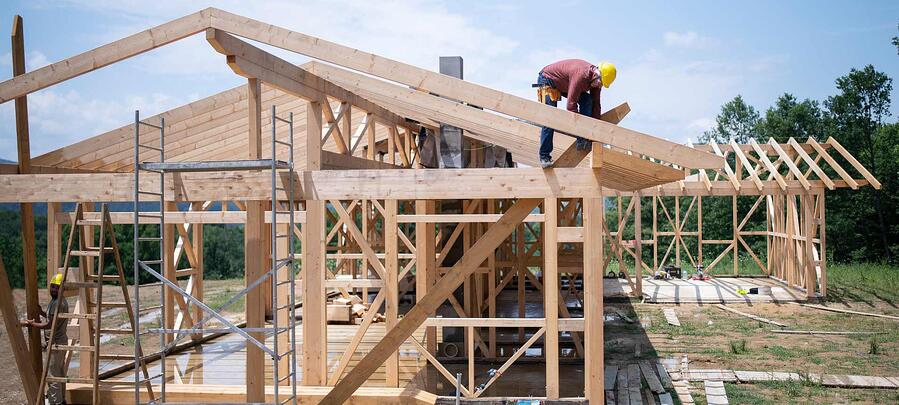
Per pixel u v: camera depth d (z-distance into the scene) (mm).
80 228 7809
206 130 9562
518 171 6504
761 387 8984
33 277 7746
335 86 7738
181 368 9289
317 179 6621
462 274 6520
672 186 18266
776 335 12570
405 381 8562
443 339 10688
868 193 28656
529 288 17938
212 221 8992
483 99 6094
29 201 7094
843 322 13797
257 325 6559
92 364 8141
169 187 6766
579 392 7973
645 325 13641
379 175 6605
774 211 19703
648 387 8797
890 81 30578
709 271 22297
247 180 6629
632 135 5992
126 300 7137
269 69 6508
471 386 7512
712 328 13320
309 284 7543
